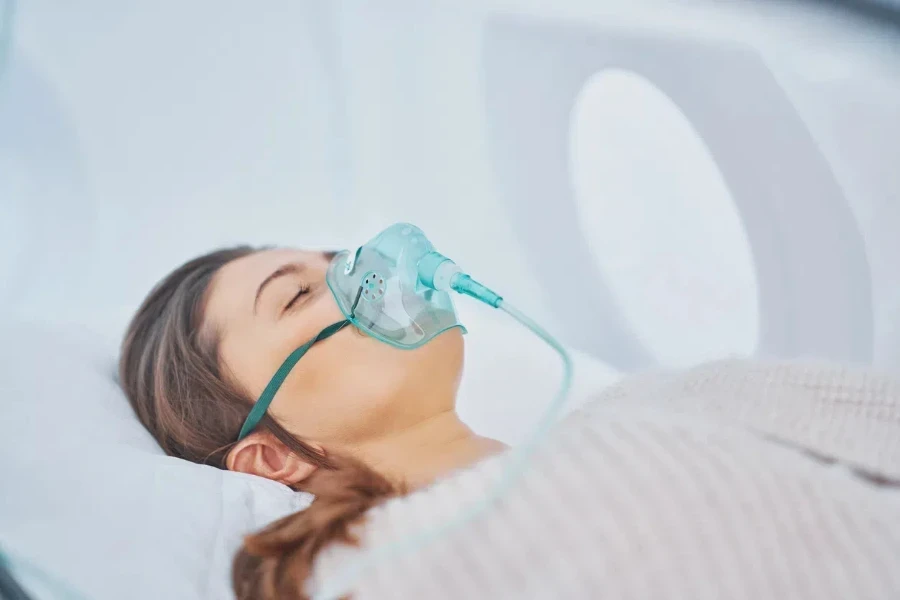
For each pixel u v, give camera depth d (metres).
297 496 0.90
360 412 0.95
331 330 0.96
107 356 1.06
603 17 1.14
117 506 0.78
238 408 0.96
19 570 0.69
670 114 1.18
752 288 1.17
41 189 1.13
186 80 1.20
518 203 1.30
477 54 1.25
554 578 0.52
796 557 0.53
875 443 0.68
